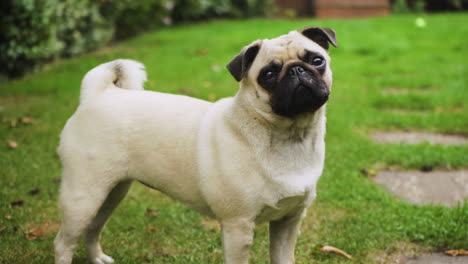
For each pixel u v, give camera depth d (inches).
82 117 44.8
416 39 147.3
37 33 99.0
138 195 59.1
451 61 117.8
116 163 43.8
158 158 43.4
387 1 217.8
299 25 168.6
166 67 110.6
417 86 98.3
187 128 43.1
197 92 89.6
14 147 67.1
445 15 207.2
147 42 145.6
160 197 58.9
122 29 153.7
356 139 70.0
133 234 52.7
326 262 48.0
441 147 66.4
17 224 53.2
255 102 40.8
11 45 94.7
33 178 60.9
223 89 92.3
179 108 44.0
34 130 72.7
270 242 45.2
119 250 50.5
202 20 195.3
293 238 44.3
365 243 50.3
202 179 41.9
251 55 41.4
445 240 49.8
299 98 39.6
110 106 44.4
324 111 42.6
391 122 77.5
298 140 41.4
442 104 85.4
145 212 56.0
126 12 148.5
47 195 57.9
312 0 212.8
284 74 39.9
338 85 98.9
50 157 65.4
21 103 85.9
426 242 49.8
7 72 103.5
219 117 42.3
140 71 48.0
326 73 41.6
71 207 43.7
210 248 50.5
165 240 51.8
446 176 61.6
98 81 45.9
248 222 41.5
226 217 41.7
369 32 157.9
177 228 53.6
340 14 211.6
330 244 50.5
